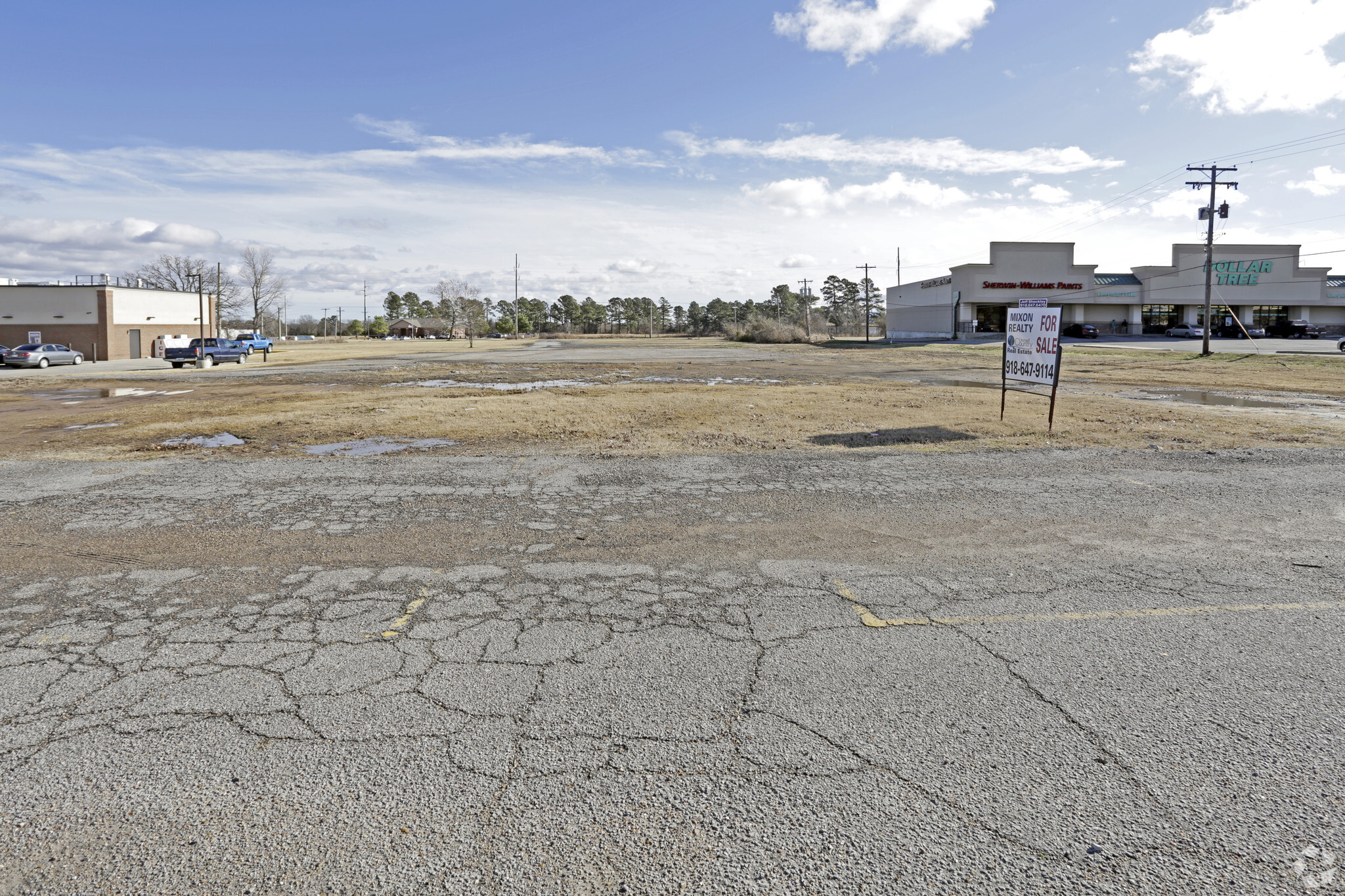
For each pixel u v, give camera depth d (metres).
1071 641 4.13
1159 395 20.22
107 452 11.09
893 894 2.29
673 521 6.88
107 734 3.19
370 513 7.18
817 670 3.78
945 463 9.69
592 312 181.00
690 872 2.38
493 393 21.34
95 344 53.31
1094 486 8.30
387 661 3.91
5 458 10.48
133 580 5.25
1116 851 2.48
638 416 15.19
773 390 21.48
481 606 4.73
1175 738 3.14
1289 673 3.74
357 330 173.12
